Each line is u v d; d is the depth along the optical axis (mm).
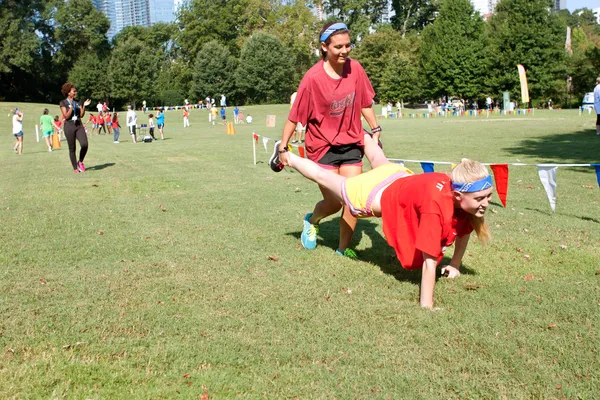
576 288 4473
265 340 3670
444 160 13555
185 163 14781
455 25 65125
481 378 3154
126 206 8547
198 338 3719
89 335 3754
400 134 24562
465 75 65000
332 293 4543
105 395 3031
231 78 79875
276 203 8602
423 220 4176
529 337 3600
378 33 73125
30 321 3994
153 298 4461
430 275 4188
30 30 69688
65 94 13047
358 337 3699
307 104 5426
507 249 5785
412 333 3738
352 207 4949
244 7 87938
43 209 8383
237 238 6395
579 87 63062
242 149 18938
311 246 5922
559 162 12508
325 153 5625
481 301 4285
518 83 62000
